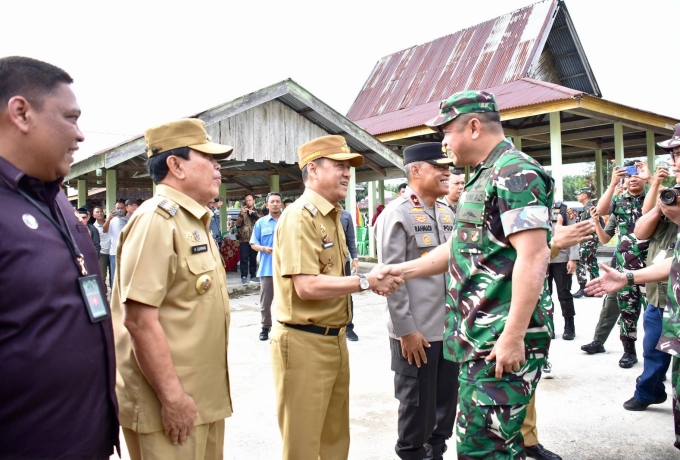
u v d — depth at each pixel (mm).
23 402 1343
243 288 10203
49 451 1387
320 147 2574
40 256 1388
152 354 1814
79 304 1479
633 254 4727
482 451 2031
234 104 9133
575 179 35375
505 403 1979
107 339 1579
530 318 1935
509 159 2016
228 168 14016
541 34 13797
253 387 4539
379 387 4480
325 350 2494
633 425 3602
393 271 2459
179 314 1959
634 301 4719
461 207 2172
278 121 9969
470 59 15281
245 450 3354
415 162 2947
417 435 2787
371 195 15859
